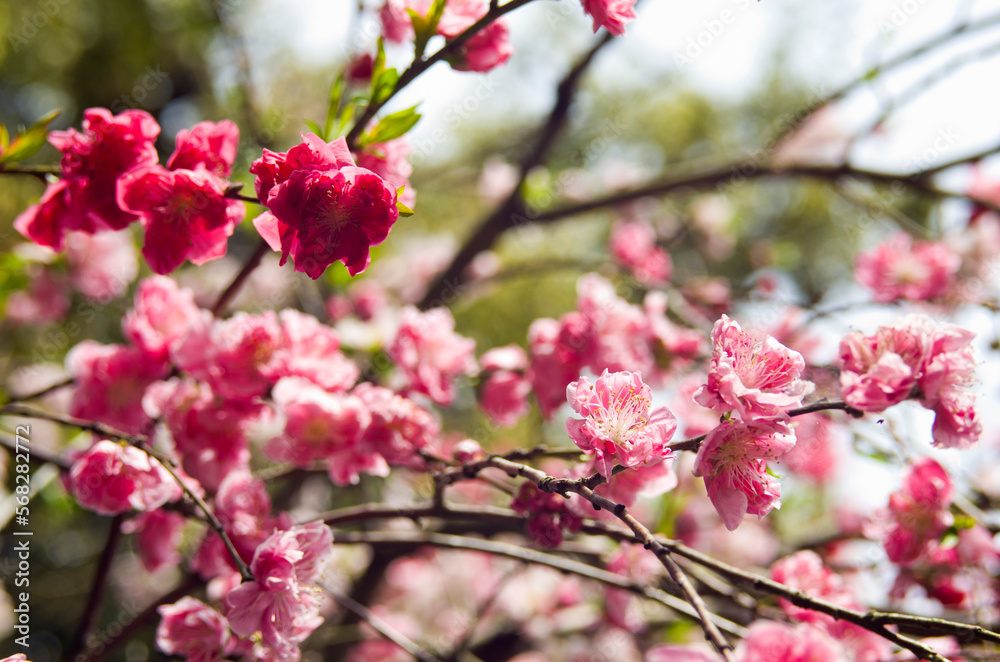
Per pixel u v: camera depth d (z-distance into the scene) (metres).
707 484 0.51
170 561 0.68
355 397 0.64
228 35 1.08
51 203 0.57
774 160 1.21
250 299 1.29
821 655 0.48
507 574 0.90
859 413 0.50
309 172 0.50
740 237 2.08
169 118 1.81
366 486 1.13
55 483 0.79
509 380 0.74
